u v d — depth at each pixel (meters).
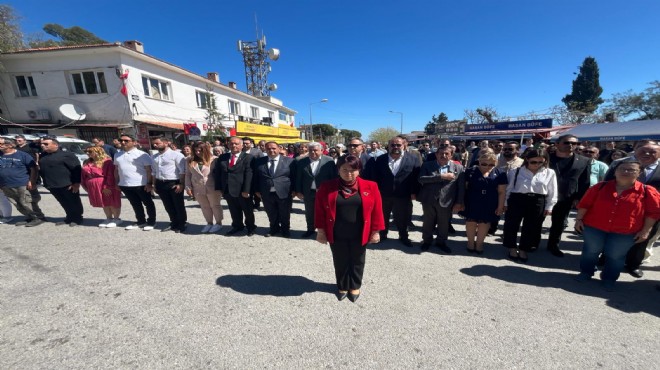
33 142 8.32
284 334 2.23
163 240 4.44
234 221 4.83
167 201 4.83
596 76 40.47
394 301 2.71
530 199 3.52
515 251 3.78
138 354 2.00
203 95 17.50
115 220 5.30
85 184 5.03
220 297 2.77
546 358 1.98
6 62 12.52
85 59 12.22
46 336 2.18
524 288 2.97
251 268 3.44
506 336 2.21
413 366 1.90
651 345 2.11
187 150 5.50
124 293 2.82
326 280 3.16
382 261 3.68
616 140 12.45
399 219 4.30
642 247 3.20
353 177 2.50
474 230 3.97
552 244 3.94
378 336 2.21
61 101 12.65
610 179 3.24
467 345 2.11
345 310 2.56
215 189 4.64
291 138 24.09
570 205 3.79
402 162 4.20
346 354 2.01
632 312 2.54
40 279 3.11
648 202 2.68
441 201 3.83
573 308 2.60
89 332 2.23
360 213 2.60
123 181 4.79
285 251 4.02
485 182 3.76
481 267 3.51
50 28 30.69
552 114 28.83
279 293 2.85
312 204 4.59
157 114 13.93
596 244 2.96
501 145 5.93
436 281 3.12
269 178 4.47
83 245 4.18
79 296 2.76
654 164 3.32
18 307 2.56
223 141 15.23
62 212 6.34
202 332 2.24
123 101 12.46
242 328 2.30
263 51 29.19
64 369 1.86
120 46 11.77
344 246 2.64
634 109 29.50
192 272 3.31
